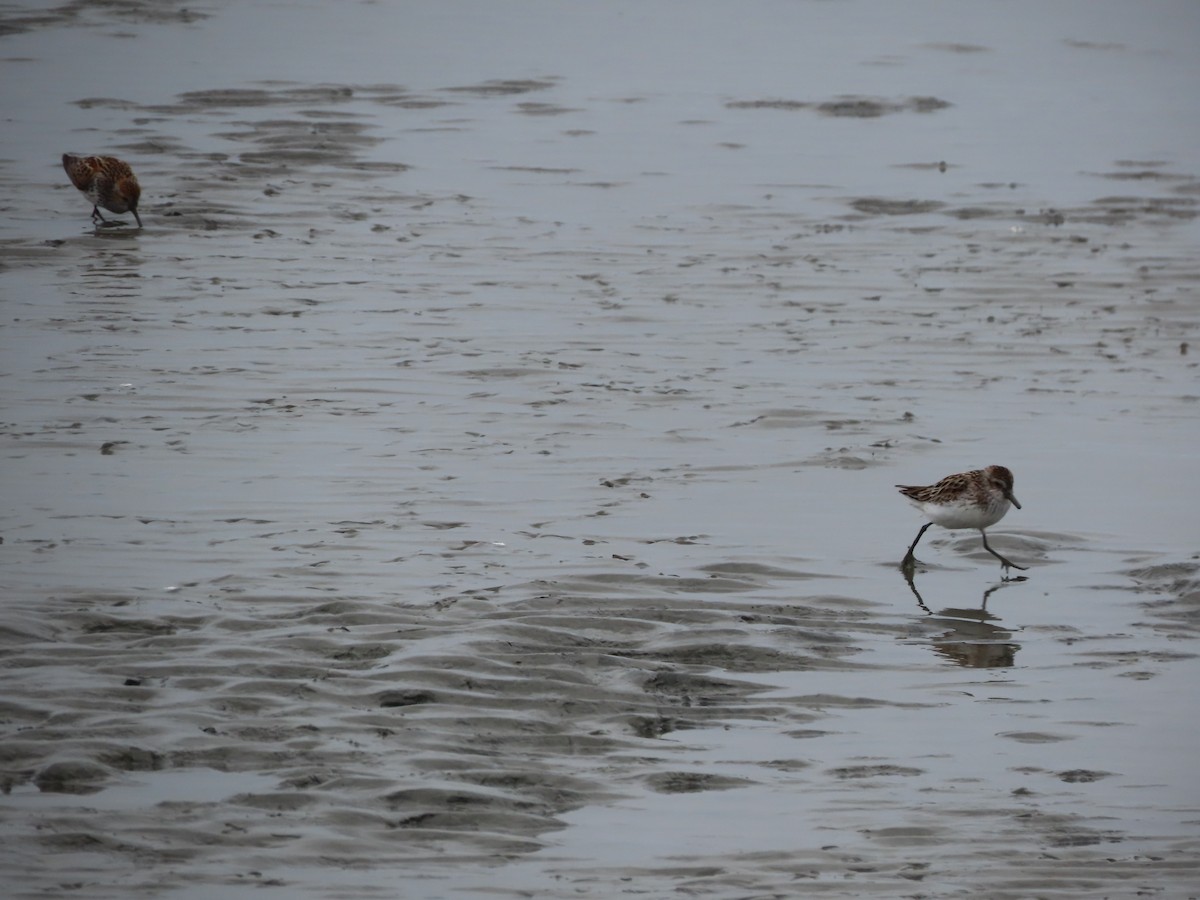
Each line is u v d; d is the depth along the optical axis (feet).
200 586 73.56
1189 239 168.45
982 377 120.26
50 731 55.98
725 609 73.15
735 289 145.59
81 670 61.77
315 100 232.12
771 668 67.10
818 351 126.00
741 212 178.19
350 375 115.34
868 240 166.30
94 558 77.56
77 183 161.48
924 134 227.20
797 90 256.11
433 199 180.14
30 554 78.02
